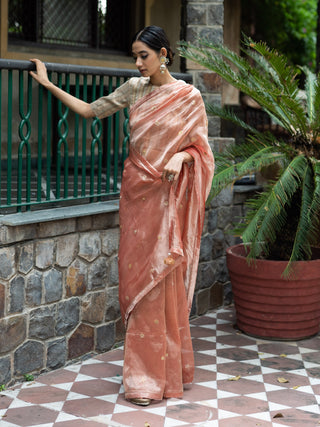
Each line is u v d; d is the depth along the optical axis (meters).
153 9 6.95
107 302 4.29
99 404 3.52
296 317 4.52
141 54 3.37
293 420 3.37
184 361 3.71
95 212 4.00
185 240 3.59
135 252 3.52
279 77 4.47
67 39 6.81
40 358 3.87
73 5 6.81
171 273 3.53
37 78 3.69
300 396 3.67
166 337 3.58
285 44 11.10
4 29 6.10
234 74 4.53
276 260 4.83
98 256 4.19
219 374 3.97
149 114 3.43
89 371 3.98
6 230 3.56
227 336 4.67
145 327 3.53
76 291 4.06
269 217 4.19
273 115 4.86
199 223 3.60
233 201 5.43
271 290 4.45
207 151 3.53
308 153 4.67
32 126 6.50
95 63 6.88
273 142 4.82
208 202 4.48
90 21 6.98
